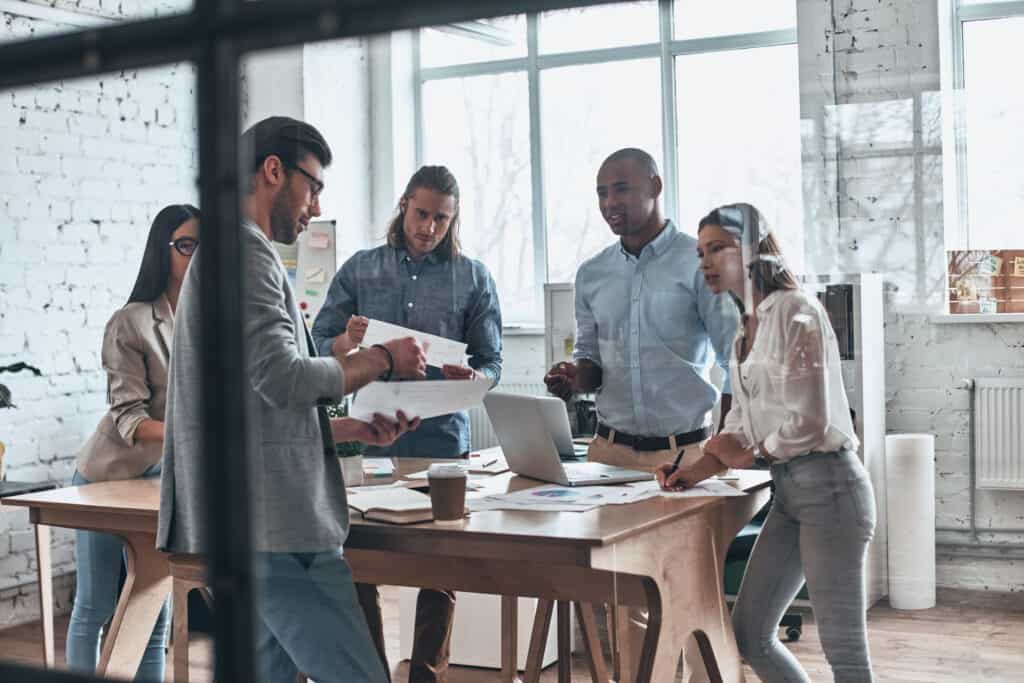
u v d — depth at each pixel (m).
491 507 2.29
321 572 1.99
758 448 2.24
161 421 2.97
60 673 0.41
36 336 4.63
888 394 2.41
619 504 2.26
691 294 2.59
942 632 2.20
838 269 2.36
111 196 4.83
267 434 1.91
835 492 2.14
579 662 3.01
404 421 2.25
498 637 3.53
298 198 2.02
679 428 2.66
